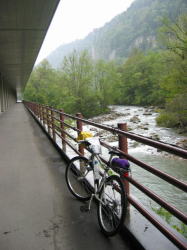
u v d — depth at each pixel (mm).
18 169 5977
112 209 2900
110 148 3346
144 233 2723
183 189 2076
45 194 4340
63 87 56250
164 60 31141
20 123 16703
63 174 5449
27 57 23516
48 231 3148
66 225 3262
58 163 6395
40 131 12453
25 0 10078
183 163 13781
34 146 8727
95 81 58344
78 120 4953
